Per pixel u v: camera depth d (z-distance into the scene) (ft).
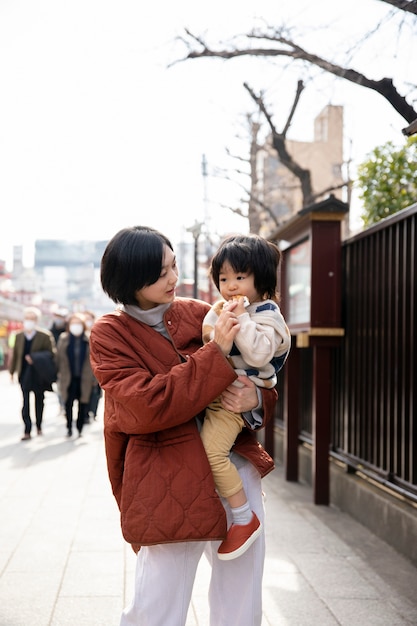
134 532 7.02
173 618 7.31
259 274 7.65
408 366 15.58
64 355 33.50
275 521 17.66
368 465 17.85
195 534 6.98
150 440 7.26
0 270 196.34
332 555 14.84
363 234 18.54
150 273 7.38
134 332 7.63
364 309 18.65
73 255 251.39
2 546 15.26
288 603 12.00
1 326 139.85
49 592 12.41
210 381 7.04
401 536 15.02
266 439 26.21
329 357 19.48
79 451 29.30
